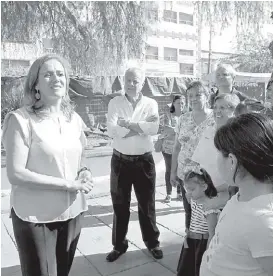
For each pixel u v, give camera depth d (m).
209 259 1.24
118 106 3.23
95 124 8.52
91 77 7.90
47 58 1.97
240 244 1.08
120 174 3.15
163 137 5.00
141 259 3.29
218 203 2.05
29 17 6.65
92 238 3.86
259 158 1.06
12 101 7.07
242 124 1.12
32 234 1.88
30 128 1.90
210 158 2.14
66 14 6.99
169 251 3.47
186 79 10.94
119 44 7.47
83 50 7.38
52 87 1.94
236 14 7.82
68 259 2.09
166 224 4.24
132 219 4.45
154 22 7.98
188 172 2.17
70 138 2.03
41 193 1.91
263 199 1.08
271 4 7.89
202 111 2.90
